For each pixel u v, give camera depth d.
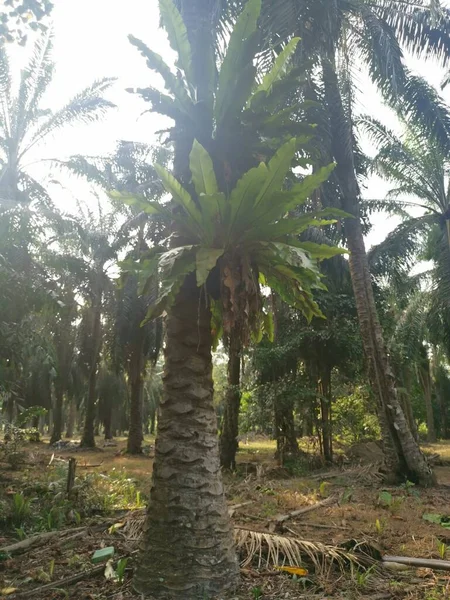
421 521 7.00
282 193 4.07
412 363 20.91
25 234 9.74
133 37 4.66
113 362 19.45
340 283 14.89
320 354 15.18
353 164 11.80
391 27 11.13
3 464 11.98
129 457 18.56
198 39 4.93
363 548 4.93
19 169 12.94
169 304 4.10
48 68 12.48
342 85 11.55
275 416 14.89
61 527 6.11
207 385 4.41
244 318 4.20
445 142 11.52
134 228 16.39
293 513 7.02
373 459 15.09
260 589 3.96
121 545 5.03
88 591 4.00
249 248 4.38
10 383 10.44
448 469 15.23
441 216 14.35
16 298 9.41
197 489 4.07
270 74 5.10
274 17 9.21
